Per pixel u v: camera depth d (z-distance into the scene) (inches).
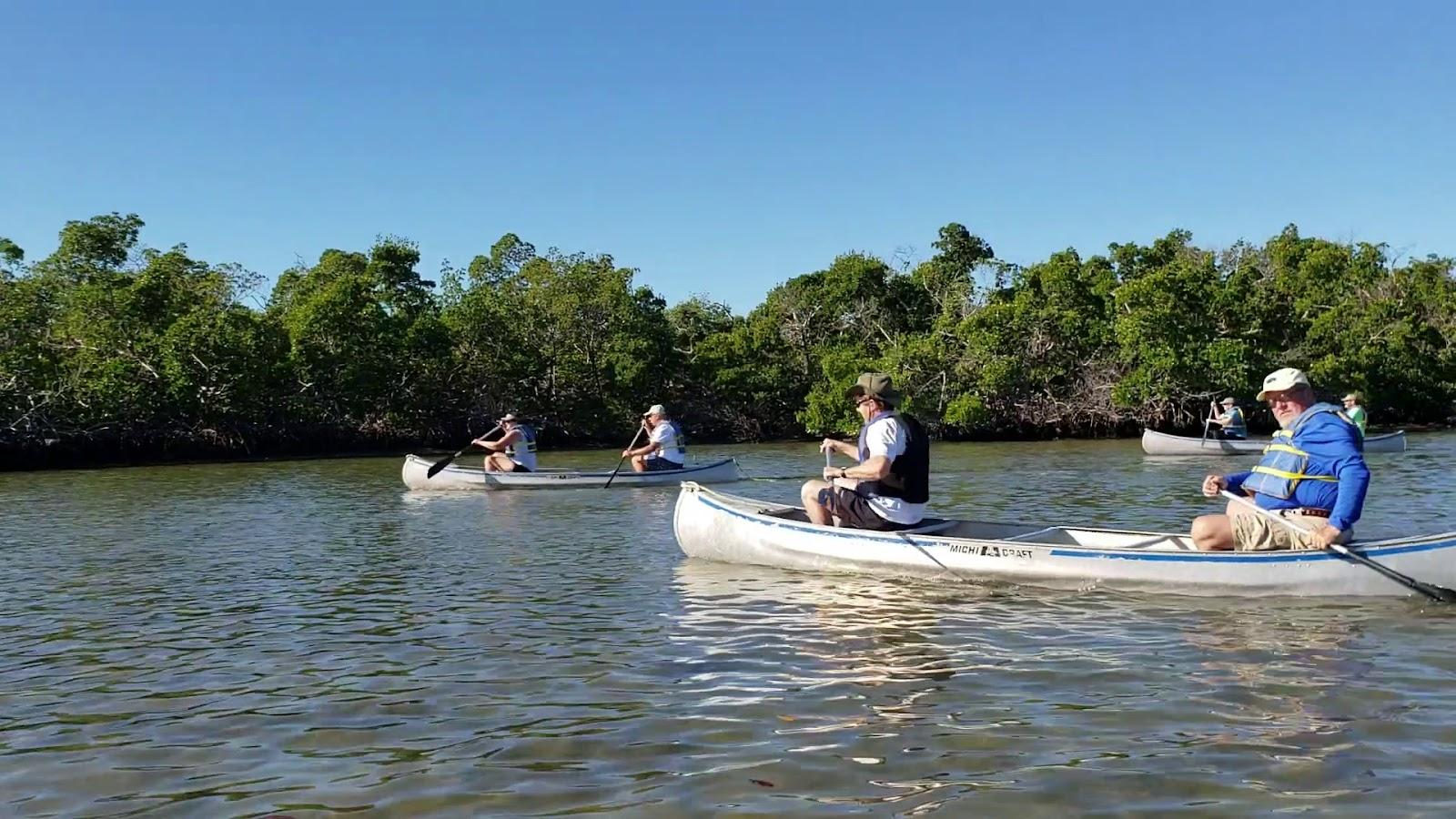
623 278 1765.5
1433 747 178.7
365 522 536.1
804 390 1819.6
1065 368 1601.9
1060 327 1579.7
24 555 434.3
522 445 741.9
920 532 356.5
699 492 389.4
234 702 219.9
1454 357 1691.7
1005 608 295.3
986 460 1008.2
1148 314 1496.1
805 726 196.1
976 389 1542.8
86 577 376.8
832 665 237.9
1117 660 238.2
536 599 320.8
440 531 497.4
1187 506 553.9
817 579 344.8
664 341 1782.7
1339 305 1690.5
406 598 327.6
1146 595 309.0
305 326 1425.9
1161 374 1494.8
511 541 455.8
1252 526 304.7
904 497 352.2
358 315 1472.7
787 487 756.0
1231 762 174.1
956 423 1496.1
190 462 1259.8
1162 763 173.9
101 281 1364.4
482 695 219.9
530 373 1674.5
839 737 189.8
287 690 227.8
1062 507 558.3
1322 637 255.9
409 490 746.2
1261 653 241.6
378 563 398.0
